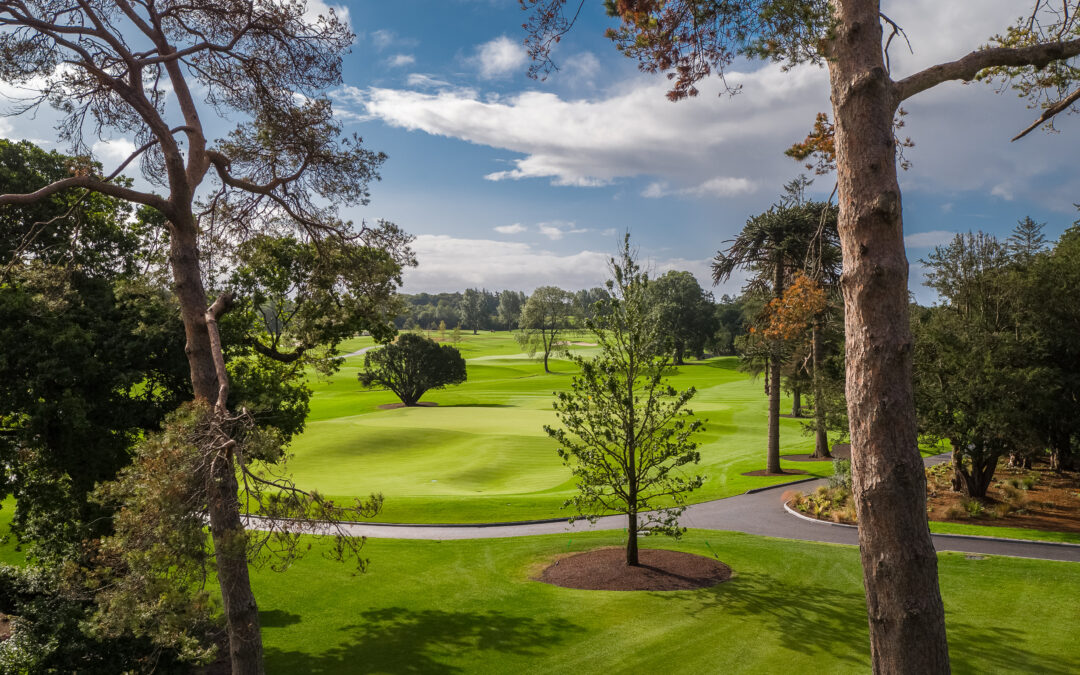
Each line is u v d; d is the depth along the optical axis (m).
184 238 10.39
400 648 12.46
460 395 82.06
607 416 16.28
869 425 5.41
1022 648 11.28
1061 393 24.73
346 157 13.56
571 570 16.89
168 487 7.25
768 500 27.38
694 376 92.94
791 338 29.88
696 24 6.71
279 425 18.69
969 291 26.55
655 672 11.02
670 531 16.62
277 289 18.42
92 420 14.68
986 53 5.85
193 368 10.39
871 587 5.38
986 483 25.36
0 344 13.44
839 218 5.78
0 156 17.09
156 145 12.10
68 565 9.40
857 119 5.61
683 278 99.00
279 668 11.76
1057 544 19.08
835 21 5.66
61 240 16.59
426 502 26.62
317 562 18.42
